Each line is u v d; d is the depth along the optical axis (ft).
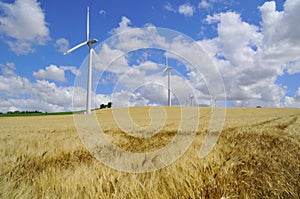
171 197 9.42
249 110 256.93
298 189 10.33
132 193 9.19
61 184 9.95
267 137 28.14
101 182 9.88
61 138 33.37
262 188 10.55
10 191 9.09
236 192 10.03
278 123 59.62
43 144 26.22
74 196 9.01
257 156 14.97
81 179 10.42
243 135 30.89
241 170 11.59
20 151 20.86
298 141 20.45
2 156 18.08
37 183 10.74
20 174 13.91
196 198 9.53
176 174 10.78
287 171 11.84
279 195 10.00
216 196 9.70
